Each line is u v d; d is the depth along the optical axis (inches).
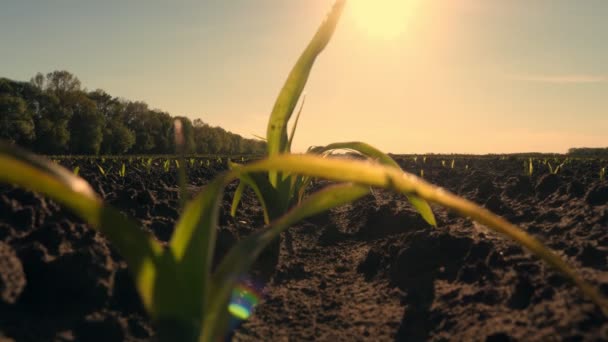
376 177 33.4
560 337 47.8
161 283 36.5
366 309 73.0
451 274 78.7
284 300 76.3
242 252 40.6
